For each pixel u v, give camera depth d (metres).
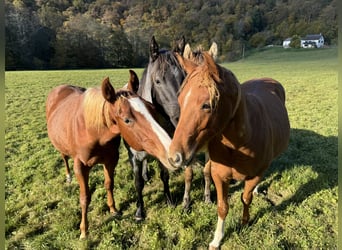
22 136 6.43
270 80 3.97
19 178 4.24
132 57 46.56
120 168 4.64
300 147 5.35
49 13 46.03
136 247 2.90
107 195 3.46
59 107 3.47
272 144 2.68
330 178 4.03
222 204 2.72
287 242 2.88
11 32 38.91
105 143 2.75
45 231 3.16
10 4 42.81
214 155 2.49
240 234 2.98
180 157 1.86
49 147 5.65
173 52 2.92
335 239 2.90
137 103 2.37
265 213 3.28
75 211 3.45
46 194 3.85
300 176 4.00
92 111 2.61
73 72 27.19
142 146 2.40
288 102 10.37
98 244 2.97
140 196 3.29
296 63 35.28
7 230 3.14
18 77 20.78
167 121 3.04
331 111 8.63
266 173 4.23
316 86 14.50
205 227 3.13
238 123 2.20
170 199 3.53
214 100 1.82
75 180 4.24
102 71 29.19
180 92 2.01
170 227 3.12
